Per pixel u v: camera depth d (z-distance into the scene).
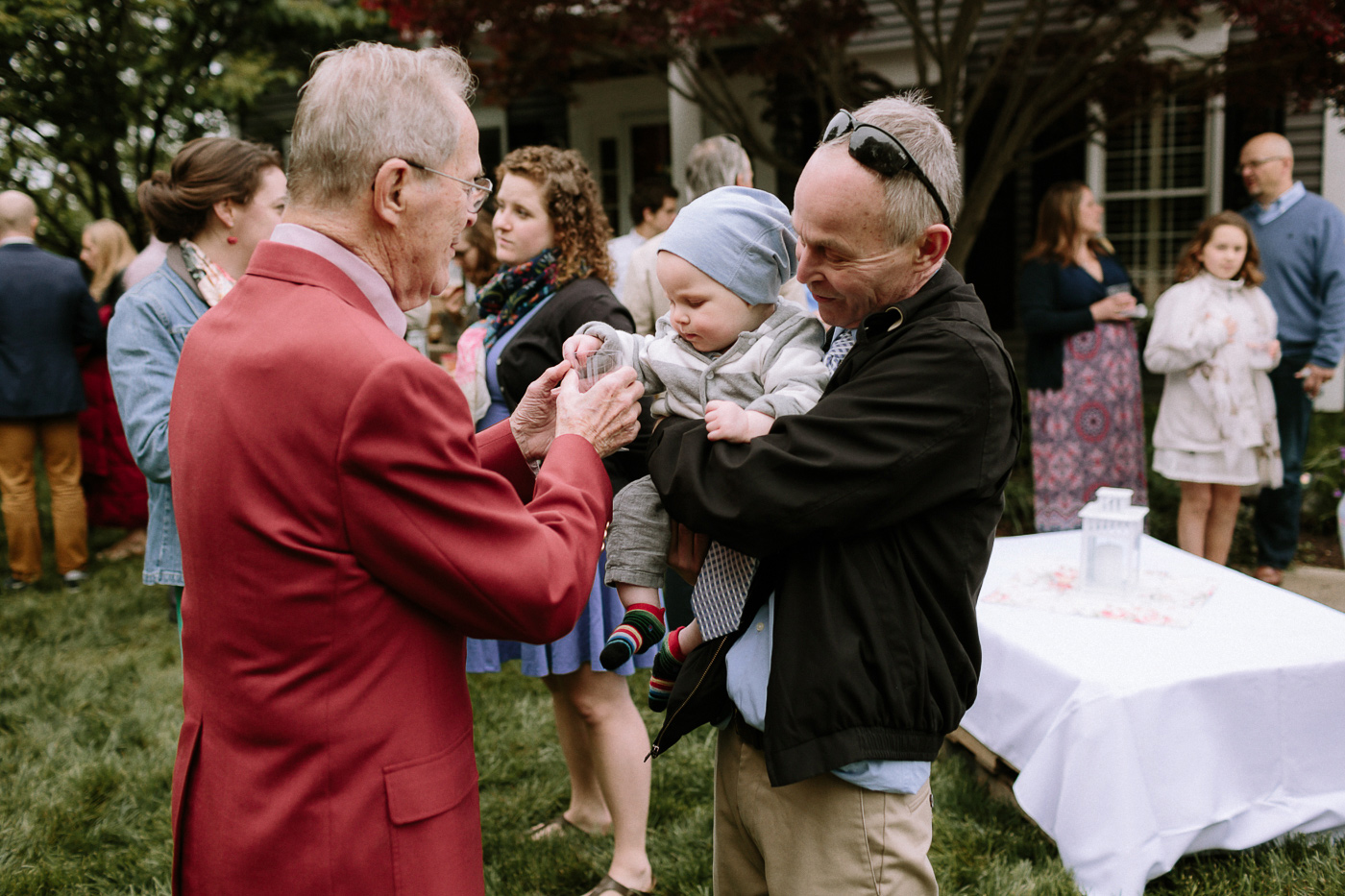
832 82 6.73
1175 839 2.37
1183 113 8.36
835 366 1.54
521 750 3.44
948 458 1.30
